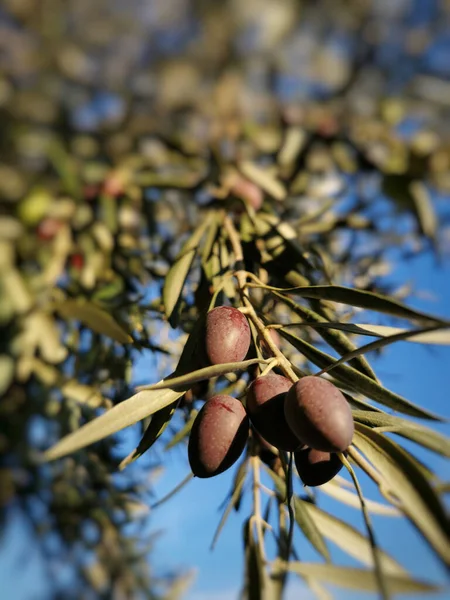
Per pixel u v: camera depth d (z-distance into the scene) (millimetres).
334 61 332
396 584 119
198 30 319
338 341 193
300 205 324
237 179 295
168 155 304
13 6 293
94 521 316
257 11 315
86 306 201
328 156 329
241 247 254
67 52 297
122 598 308
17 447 292
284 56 328
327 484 203
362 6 328
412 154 299
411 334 144
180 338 297
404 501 134
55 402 291
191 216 301
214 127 315
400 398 169
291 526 155
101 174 286
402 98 338
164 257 299
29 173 277
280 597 138
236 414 161
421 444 153
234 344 170
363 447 148
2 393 286
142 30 313
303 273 271
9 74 286
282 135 328
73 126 293
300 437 145
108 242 276
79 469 308
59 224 272
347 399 180
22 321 261
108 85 304
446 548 123
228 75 321
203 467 159
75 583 313
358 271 333
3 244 263
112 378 287
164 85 310
